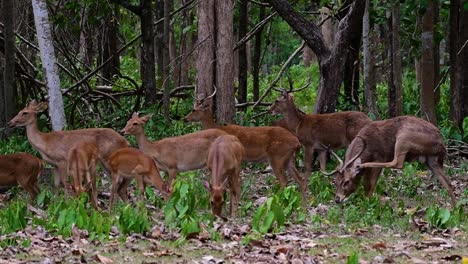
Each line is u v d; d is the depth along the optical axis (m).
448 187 13.17
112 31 25.17
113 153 13.01
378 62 31.42
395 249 9.84
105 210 12.77
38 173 13.48
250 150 13.88
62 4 24.59
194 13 29.44
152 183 12.77
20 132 19.31
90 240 10.12
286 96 16.27
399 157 13.09
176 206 11.19
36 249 9.64
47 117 20.73
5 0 18.06
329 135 16.00
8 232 10.46
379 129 13.41
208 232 10.41
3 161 13.23
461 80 19.78
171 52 29.78
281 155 13.84
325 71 17.34
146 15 20.92
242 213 12.16
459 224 11.44
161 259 9.34
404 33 23.52
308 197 14.12
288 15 17.22
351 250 9.69
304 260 9.17
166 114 20.25
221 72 19.58
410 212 11.96
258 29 22.83
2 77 19.20
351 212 11.84
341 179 13.20
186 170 13.63
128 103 22.89
